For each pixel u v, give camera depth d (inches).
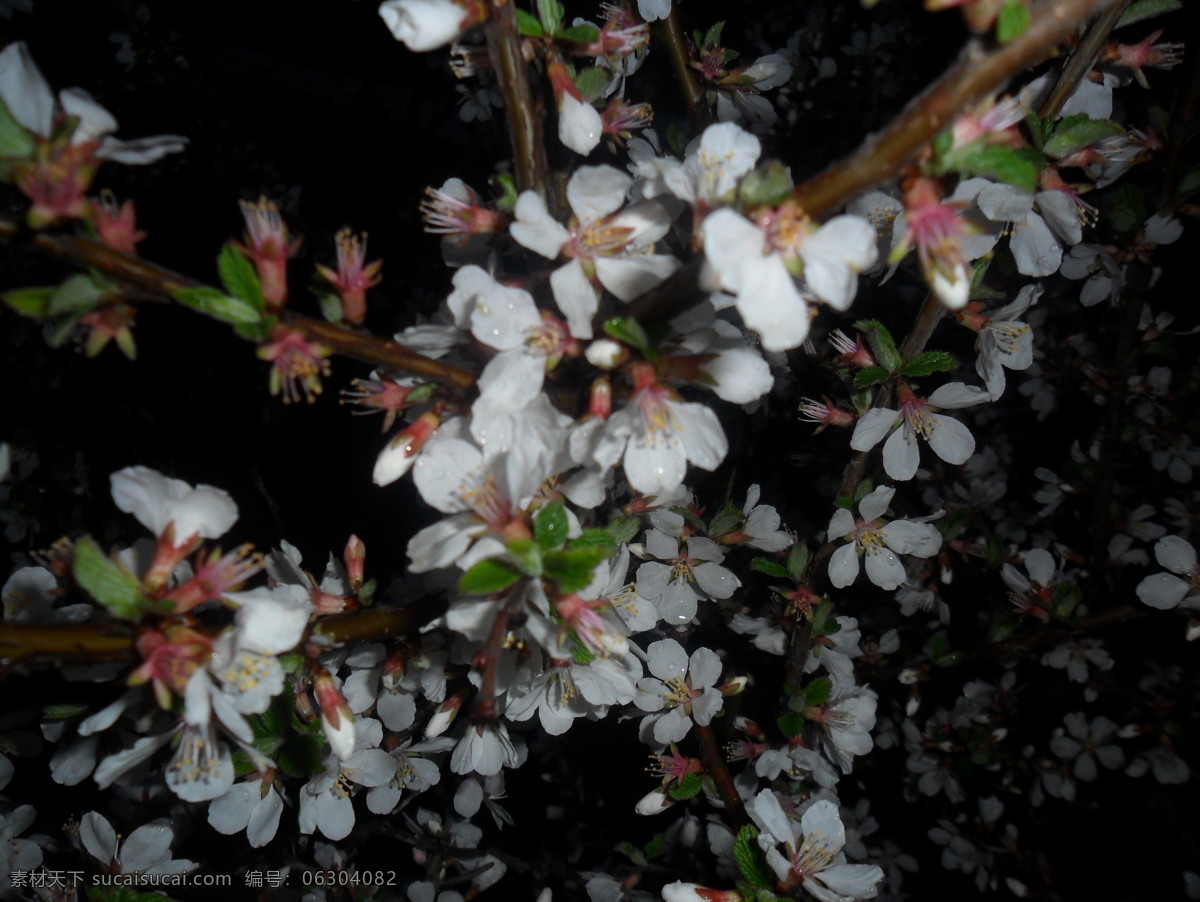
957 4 3.1
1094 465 11.4
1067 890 11.8
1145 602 8.9
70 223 3.7
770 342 3.6
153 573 4.1
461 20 4.0
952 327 12.0
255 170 16.1
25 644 3.9
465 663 5.9
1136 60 5.6
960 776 11.5
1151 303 13.9
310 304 15.5
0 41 15.2
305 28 23.7
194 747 4.7
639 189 5.9
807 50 13.9
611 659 5.6
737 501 10.0
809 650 7.9
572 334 4.3
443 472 4.4
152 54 15.0
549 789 12.3
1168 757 10.9
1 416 13.3
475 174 17.1
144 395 14.7
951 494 13.2
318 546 14.9
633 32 4.9
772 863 5.7
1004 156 3.4
